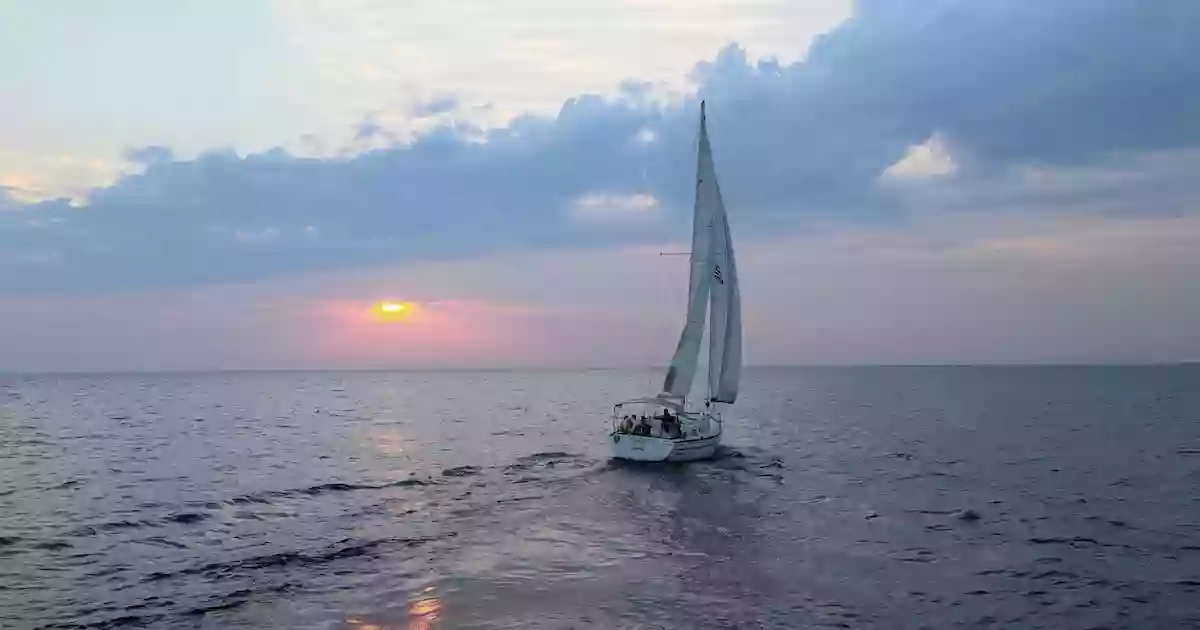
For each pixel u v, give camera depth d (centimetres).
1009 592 1873
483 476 3691
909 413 8575
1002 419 7662
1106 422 7238
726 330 4156
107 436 5981
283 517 2734
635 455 3844
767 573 2005
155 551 2245
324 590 1848
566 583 1908
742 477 3644
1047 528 2584
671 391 4131
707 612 1702
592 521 2638
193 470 4012
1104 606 1778
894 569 2056
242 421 7581
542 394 14025
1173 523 2680
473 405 10412
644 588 1867
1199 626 1658
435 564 2083
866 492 3272
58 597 1809
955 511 2862
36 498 3170
